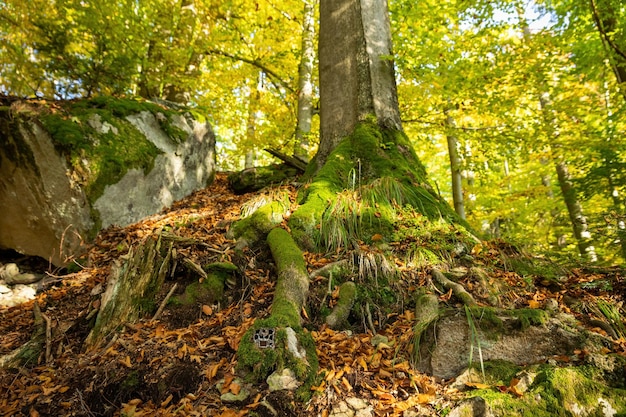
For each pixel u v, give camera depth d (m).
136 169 5.48
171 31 7.22
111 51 5.54
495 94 7.03
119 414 2.29
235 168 13.11
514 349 2.48
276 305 2.83
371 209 4.00
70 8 5.29
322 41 5.62
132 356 2.63
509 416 1.99
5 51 5.14
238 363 2.38
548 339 2.49
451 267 3.51
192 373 2.44
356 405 2.18
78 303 3.88
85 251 4.86
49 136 4.74
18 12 5.34
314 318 3.05
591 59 7.06
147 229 5.09
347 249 3.65
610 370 2.23
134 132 5.71
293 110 9.94
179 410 2.19
